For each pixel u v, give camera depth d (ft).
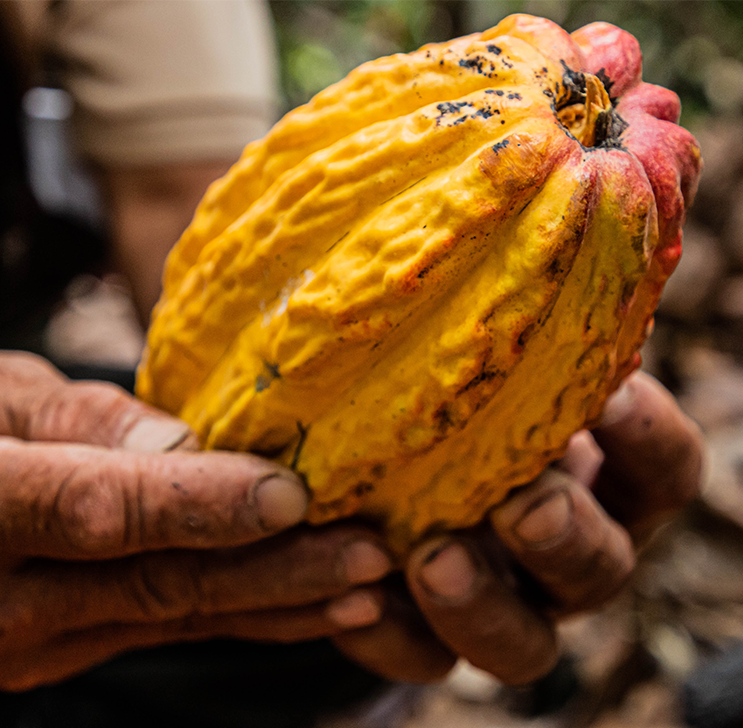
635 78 0.94
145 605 0.99
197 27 1.61
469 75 0.89
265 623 1.05
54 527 0.93
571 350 0.89
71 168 2.01
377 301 0.87
